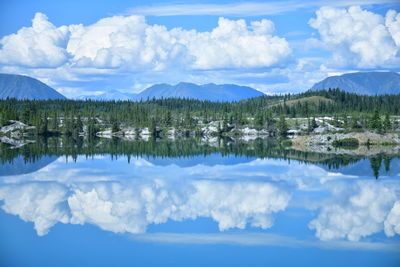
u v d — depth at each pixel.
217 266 35.44
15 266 35.41
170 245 40.62
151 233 44.19
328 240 41.62
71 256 37.91
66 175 80.38
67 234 44.00
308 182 70.75
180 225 46.84
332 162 97.25
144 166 93.75
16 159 106.38
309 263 36.12
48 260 36.94
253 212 51.88
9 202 57.56
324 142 152.12
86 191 64.81
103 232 44.56
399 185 67.38
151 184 70.50
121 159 107.62
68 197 60.78
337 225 46.22
